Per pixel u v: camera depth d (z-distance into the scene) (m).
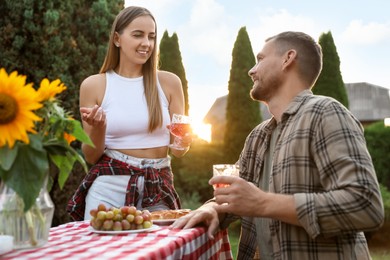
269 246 2.04
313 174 1.85
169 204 2.75
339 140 1.79
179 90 3.02
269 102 2.14
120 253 1.35
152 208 2.70
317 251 1.83
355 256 1.84
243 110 12.54
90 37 6.91
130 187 2.66
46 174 1.48
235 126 12.51
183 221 1.90
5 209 1.42
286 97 2.09
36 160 1.39
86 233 1.78
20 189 1.36
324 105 1.89
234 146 12.41
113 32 2.90
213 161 12.20
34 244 1.45
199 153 12.01
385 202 8.64
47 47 6.43
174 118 2.68
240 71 12.73
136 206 2.67
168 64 12.09
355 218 1.71
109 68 2.95
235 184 1.80
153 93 2.87
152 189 2.69
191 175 11.88
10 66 6.36
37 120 1.40
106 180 2.68
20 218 1.43
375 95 25.30
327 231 1.74
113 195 2.67
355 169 1.74
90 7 7.03
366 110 24.56
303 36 2.12
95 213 1.81
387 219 8.46
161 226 1.96
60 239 1.65
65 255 1.34
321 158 1.81
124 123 2.79
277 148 1.97
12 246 1.39
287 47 2.10
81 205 2.75
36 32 6.42
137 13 2.84
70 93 6.54
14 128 1.33
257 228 2.12
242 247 2.20
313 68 2.11
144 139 2.82
